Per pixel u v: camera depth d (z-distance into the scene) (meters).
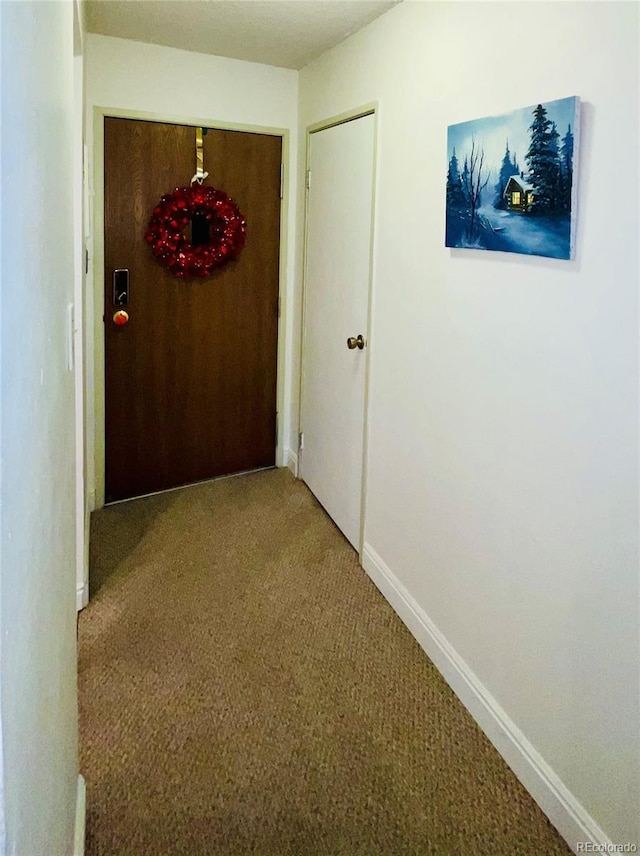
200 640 2.34
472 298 1.95
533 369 1.68
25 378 0.66
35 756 0.77
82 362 2.45
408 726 1.96
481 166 1.81
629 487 1.38
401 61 2.37
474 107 1.90
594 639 1.50
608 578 1.45
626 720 1.41
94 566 2.81
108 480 3.44
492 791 1.74
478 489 1.96
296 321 3.72
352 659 2.26
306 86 3.39
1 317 0.53
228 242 3.41
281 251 3.68
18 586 0.62
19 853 0.64
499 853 1.56
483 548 1.94
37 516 0.77
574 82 1.49
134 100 3.15
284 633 2.40
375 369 2.69
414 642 2.37
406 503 2.45
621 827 1.44
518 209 1.67
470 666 2.03
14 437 0.59
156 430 3.53
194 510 3.38
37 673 0.78
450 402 2.10
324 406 3.33
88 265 3.04
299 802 1.69
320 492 3.46
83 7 2.35
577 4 1.47
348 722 1.97
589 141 1.45
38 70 0.75
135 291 3.31
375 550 2.76
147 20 2.78
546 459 1.64
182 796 1.69
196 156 3.34
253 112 3.44
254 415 3.83
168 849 1.55
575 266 1.51
